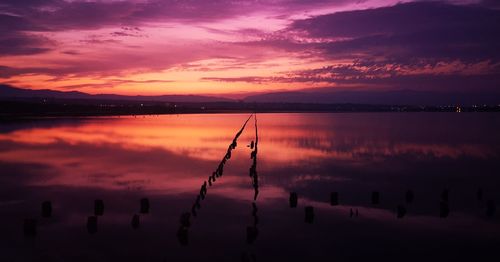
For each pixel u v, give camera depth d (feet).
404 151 143.95
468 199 74.95
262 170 100.42
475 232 56.44
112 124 279.69
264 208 66.03
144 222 57.77
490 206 64.80
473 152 143.95
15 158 115.34
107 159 116.16
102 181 84.69
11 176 88.74
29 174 91.30
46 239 50.90
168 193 75.10
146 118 406.00
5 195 71.82
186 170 99.19
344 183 87.10
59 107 503.20
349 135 211.82
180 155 126.00
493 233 56.03
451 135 217.77
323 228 56.90
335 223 59.16
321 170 102.12
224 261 45.83
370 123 358.02
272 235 53.83
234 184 83.51
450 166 112.37
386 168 107.04
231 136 196.44
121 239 51.21
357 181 89.51
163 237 52.31
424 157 129.49
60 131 208.85
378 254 48.47
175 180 86.79
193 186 81.20
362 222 60.03
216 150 139.74
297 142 170.81
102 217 59.93
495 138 199.11
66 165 104.53
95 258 45.60
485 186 86.43
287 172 98.37
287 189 80.38
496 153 141.38
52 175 90.43
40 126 239.91
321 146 156.35
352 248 50.03
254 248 49.42
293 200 66.80
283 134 214.48
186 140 173.78
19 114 375.86
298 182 87.15
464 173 101.50
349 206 68.69
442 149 151.84
